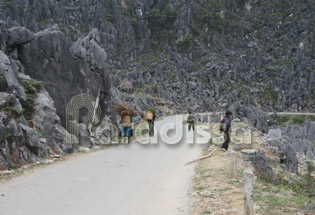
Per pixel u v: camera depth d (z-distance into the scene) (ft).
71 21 395.96
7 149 33.65
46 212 20.25
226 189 25.73
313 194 27.96
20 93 41.65
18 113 37.50
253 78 428.15
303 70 434.71
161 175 31.40
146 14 472.03
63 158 41.27
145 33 458.91
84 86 57.98
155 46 459.73
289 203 22.30
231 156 30.25
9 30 46.98
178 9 490.08
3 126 33.35
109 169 34.19
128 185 27.35
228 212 19.90
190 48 452.76
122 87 265.34
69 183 27.84
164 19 474.49
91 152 47.32
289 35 483.10
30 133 38.04
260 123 154.20
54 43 51.90
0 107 35.81
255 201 22.44
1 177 29.73
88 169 34.19
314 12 499.51
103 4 426.51
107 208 21.20
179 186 27.17
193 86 360.89
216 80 402.11
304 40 464.24
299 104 402.52
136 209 21.06
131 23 447.42
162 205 21.91
